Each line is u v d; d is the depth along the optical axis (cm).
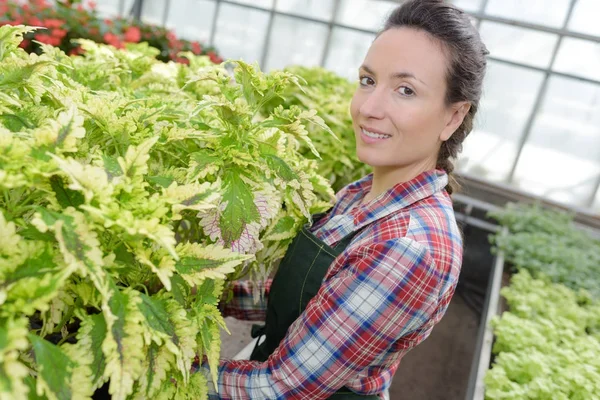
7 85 85
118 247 70
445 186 112
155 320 66
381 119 96
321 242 105
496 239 340
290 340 92
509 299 248
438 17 94
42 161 61
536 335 200
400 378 279
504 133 506
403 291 85
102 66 140
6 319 52
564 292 271
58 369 55
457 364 306
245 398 91
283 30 589
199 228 104
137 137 87
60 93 89
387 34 97
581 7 458
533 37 481
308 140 93
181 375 77
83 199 66
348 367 90
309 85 306
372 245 89
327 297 90
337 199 128
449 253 91
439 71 93
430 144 100
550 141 493
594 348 203
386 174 110
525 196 500
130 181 67
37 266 57
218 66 100
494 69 498
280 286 110
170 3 641
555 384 170
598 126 472
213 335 79
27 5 391
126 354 59
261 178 92
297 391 91
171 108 102
